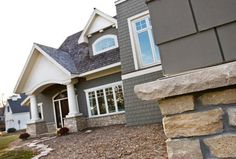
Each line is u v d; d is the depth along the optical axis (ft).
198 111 5.38
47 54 53.26
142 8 39.27
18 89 58.34
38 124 58.70
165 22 6.19
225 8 5.42
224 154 4.99
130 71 39.65
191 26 5.81
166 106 5.72
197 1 5.79
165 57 6.12
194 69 5.68
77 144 33.01
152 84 5.82
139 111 38.32
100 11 52.03
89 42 56.54
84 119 53.26
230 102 5.06
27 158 30.96
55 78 53.72
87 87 54.80
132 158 19.52
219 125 5.12
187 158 5.37
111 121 50.93
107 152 23.84
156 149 20.45
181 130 5.51
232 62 5.06
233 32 5.32
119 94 50.62
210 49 5.54
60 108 61.82
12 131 150.41
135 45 39.63
